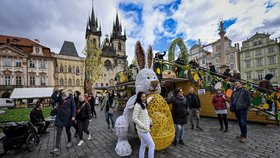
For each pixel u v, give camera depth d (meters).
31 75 48.12
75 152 5.38
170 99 5.89
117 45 80.81
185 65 11.37
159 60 10.21
